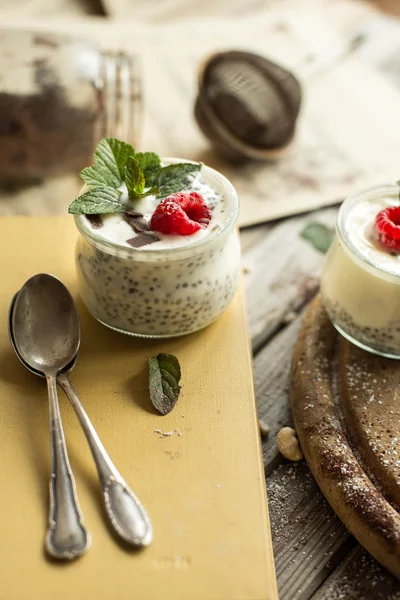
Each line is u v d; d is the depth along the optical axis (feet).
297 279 1.87
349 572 1.43
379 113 2.35
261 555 1.36
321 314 1.71
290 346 1.73
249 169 2.17
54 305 1.59
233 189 1.60
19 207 2.03
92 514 1.38
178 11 2.70
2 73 1.97
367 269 1.56
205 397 1.53
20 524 1.38
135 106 2.13
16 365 1.56
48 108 1.97
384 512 1.41
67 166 2.08
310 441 1.52
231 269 1.59
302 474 1.54
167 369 1.54
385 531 1.39
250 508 1.40
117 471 1.42
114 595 1.32
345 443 1.51
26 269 1.70
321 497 1.51
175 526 1.38
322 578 1.43
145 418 1.50
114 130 2.10
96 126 2.06
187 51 2.51
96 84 2.02
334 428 1.53
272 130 2.16
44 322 1.58
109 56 2.14
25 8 2.57
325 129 2.29
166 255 1.49
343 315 1.63
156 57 2.48
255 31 2.61
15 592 1.32
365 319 1.60
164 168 1.61
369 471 1.49
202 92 2.12
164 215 1.52
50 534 1.36
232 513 1.40
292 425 1.61
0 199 2.05
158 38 2.54
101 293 1.56
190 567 1.35
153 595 1.32
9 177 2.08
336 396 1.60
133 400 1.52
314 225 2.00
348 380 1.59
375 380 1.59
